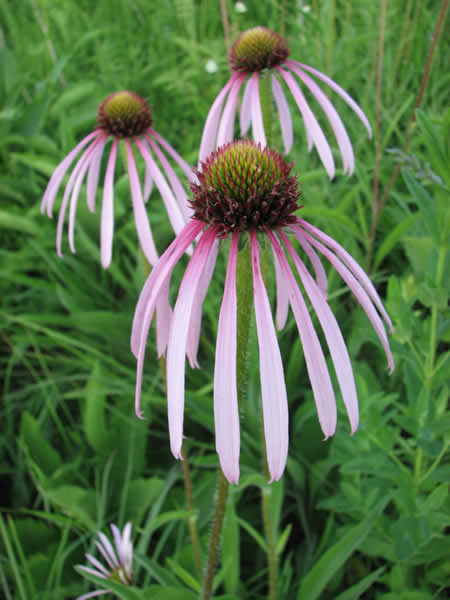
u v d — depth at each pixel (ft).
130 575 0.76
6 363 1.28
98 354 1.04
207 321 1.17
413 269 1.00
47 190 0.78
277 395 0.37
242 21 1.71
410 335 0.64
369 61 1.41
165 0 1.97
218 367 0.38
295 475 0.91
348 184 1.25
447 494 0.61
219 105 0.80
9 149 1.63
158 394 1.08
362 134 1.29
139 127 0.76
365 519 0.67
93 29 1.99
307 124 0.75
